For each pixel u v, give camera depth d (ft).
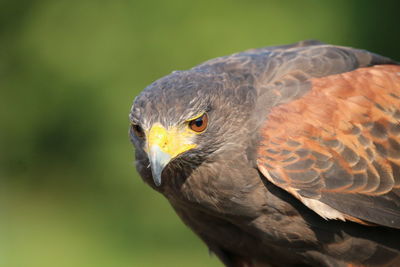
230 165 21.25
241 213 21.66
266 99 21.62
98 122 52.11
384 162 21.29
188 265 48.73
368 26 49.75
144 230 51.24
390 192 21.20
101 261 49.96
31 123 54.03
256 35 49.14
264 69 22.34
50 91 53.26
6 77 54.13
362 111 21.44
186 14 50.31
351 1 50.01
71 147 53.21
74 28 52.85
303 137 20.89
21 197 54.19
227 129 21.20
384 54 49.70
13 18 54.19
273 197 21.16
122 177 51.90
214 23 49.75
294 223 21.34
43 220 53.01
